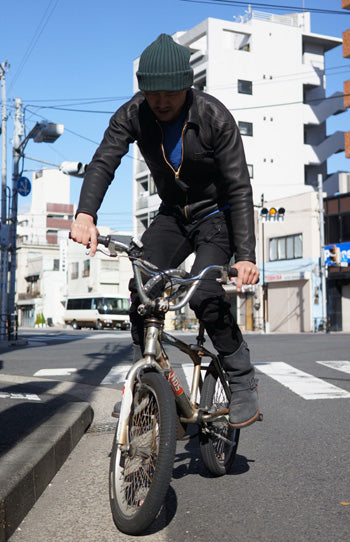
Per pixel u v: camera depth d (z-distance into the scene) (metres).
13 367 9.30
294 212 32.81
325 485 3.19
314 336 19.03
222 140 2.99
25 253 69.75
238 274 2.88
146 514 2.39
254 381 3.27
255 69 40.59
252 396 3.23
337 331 31.25
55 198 79.50
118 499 2.59
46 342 17.45
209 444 3.24
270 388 6.74
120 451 2.63
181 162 3.04
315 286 31.55
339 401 5.86
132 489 2.63
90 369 8.96
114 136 3.07
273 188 40.72
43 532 2.54
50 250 71.06
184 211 3.19
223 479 3.34
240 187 3.01
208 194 3.16
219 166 3.05
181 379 7.29
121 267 52.66
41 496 3.05
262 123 40.69
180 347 2.99
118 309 42.91
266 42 41.03
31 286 67.62
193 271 3.03
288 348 12.45
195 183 3.12
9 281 18.08
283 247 33.59
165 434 2.42
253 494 3.06
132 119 3.04
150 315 2.74
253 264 2.93
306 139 43.53
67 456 3.85
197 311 3.05
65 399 5.53
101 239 2.64
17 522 2.61
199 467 3.63
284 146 41.31
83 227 2.71
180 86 2.68
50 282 63.38
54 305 63.09
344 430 4.57
